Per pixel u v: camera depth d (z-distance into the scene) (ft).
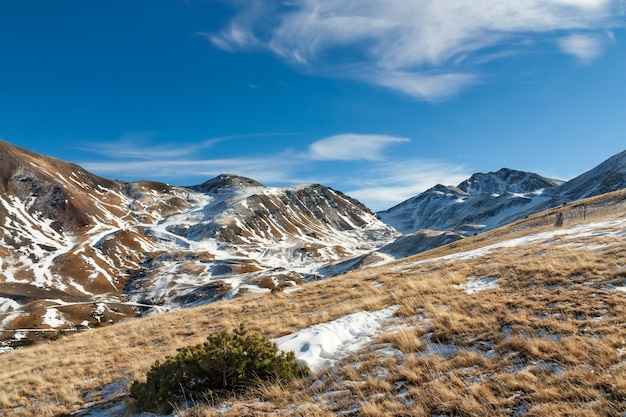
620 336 28.04
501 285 49.34
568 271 47.67
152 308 401.29
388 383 28.43
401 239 651.66
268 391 30.68
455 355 31.32
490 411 22.63
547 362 26.99
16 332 291.38
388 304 51.96
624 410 20.12
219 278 503.20
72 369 50.19
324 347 37.58
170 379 33.04
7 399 40.37
